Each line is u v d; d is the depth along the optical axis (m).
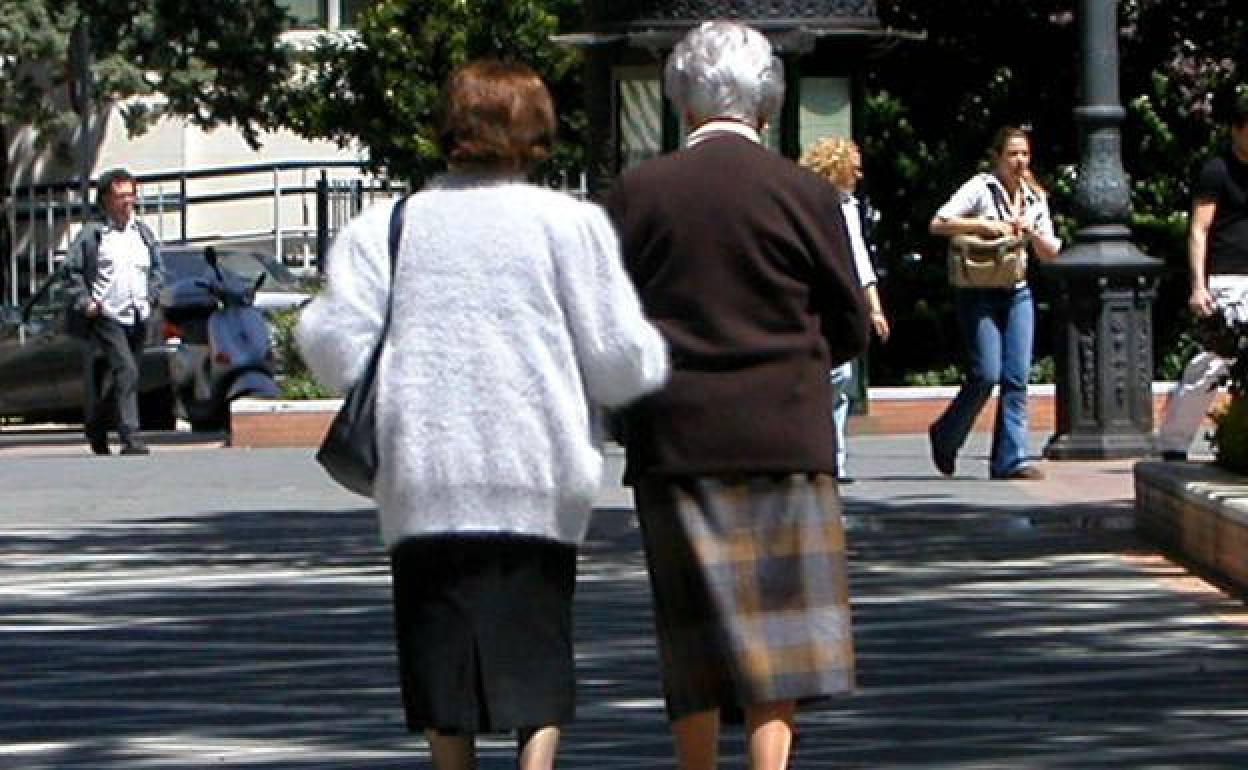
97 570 33.31
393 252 16.16
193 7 92.75
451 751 16.50
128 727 22.41
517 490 15.99
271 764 20.72
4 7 91.31
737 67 17.78
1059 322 45.53
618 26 49.69
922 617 27.72
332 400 56.69
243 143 106.00
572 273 16.06
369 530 37.41
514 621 16.09
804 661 17.44
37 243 106.75
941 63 64.19
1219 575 29.44
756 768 17.52
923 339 64.19
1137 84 63.47
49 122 97.62
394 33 71.44
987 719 22.08
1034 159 64.31
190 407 59.81
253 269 69.81
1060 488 40.75
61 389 65.81
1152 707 22.53
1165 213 63.12
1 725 22.58
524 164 16.39
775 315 17.56
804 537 17.55
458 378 16.00
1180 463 33.97
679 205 17.55
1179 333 62.41
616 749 21.05
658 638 17.88
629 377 16.12
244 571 32.94
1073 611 27.94
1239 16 62.31
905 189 63.91
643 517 17.72
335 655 26.11
